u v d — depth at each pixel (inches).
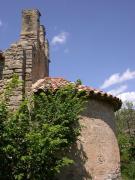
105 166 477.1
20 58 470.0
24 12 562.9
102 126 492.7
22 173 340.2
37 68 534.9
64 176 428.1
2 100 363.6
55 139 368.5
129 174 864.9
